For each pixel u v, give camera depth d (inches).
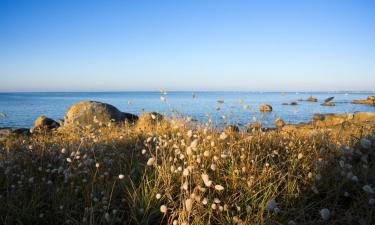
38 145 237.3
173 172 146.3
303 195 129.5
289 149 190.2
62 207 125.5
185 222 101.1
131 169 167.0
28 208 127.3
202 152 170.1
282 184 143.1
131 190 140.2
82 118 495.8
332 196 131.5
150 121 324.5
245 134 225.8
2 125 799.1
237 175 141.7
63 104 2694.4
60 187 149.0
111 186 144.2
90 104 521.3
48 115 1226.6
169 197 122.8
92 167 171.6
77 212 126.0
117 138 259.3
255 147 194.4
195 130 235.3
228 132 215.2
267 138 218.5
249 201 128.1
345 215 113.8
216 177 147.2
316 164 148.6
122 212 127.5
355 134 209.9
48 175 172.2
